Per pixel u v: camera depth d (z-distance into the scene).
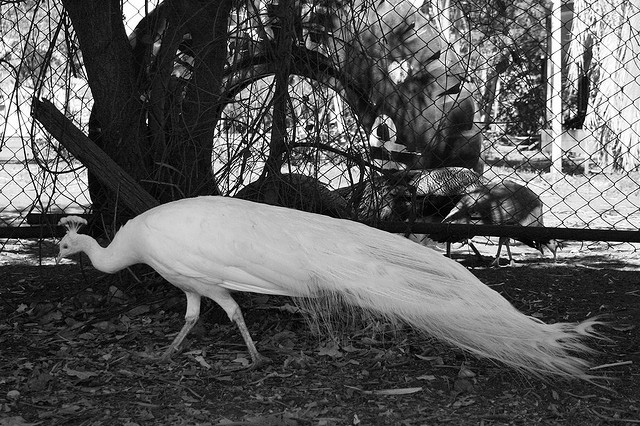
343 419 3.24
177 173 4.76
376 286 3.52
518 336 3.42
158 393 3.51
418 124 6.93
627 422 3.21
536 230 5.30
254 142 4.52
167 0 4.73
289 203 4.71
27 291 5.07
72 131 4.52
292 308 4.43
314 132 4.70
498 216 7.01
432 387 3.59
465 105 7.22
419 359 3.93
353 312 3.87
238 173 4.69
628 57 13.41
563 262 6.59
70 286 5.14
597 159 14.88
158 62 4.72
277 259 3.58
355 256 3.60
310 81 4.64
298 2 5.00
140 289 4.89
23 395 3.48
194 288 3.78
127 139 4.83
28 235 5.09
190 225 3.66
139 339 4.22
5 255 6.40
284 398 3.46
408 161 6.85
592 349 3.90
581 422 3.21
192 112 4.75
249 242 3.61
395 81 6.55
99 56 4.73
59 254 4.06
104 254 3.99
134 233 3.83
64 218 4.09
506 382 3.63
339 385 3.60
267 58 4.65
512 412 3.31
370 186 5.20
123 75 4.79
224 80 5.17
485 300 3.50
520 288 5.25
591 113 14.66
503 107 7.96
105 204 5.10
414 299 3.49
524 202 7.04
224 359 3.96
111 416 3.27
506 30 5.84
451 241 6.54
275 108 4.51
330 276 3.54
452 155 7.26
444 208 7.34
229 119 4.52
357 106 5.43
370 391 3.52
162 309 4.65
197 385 3.61
